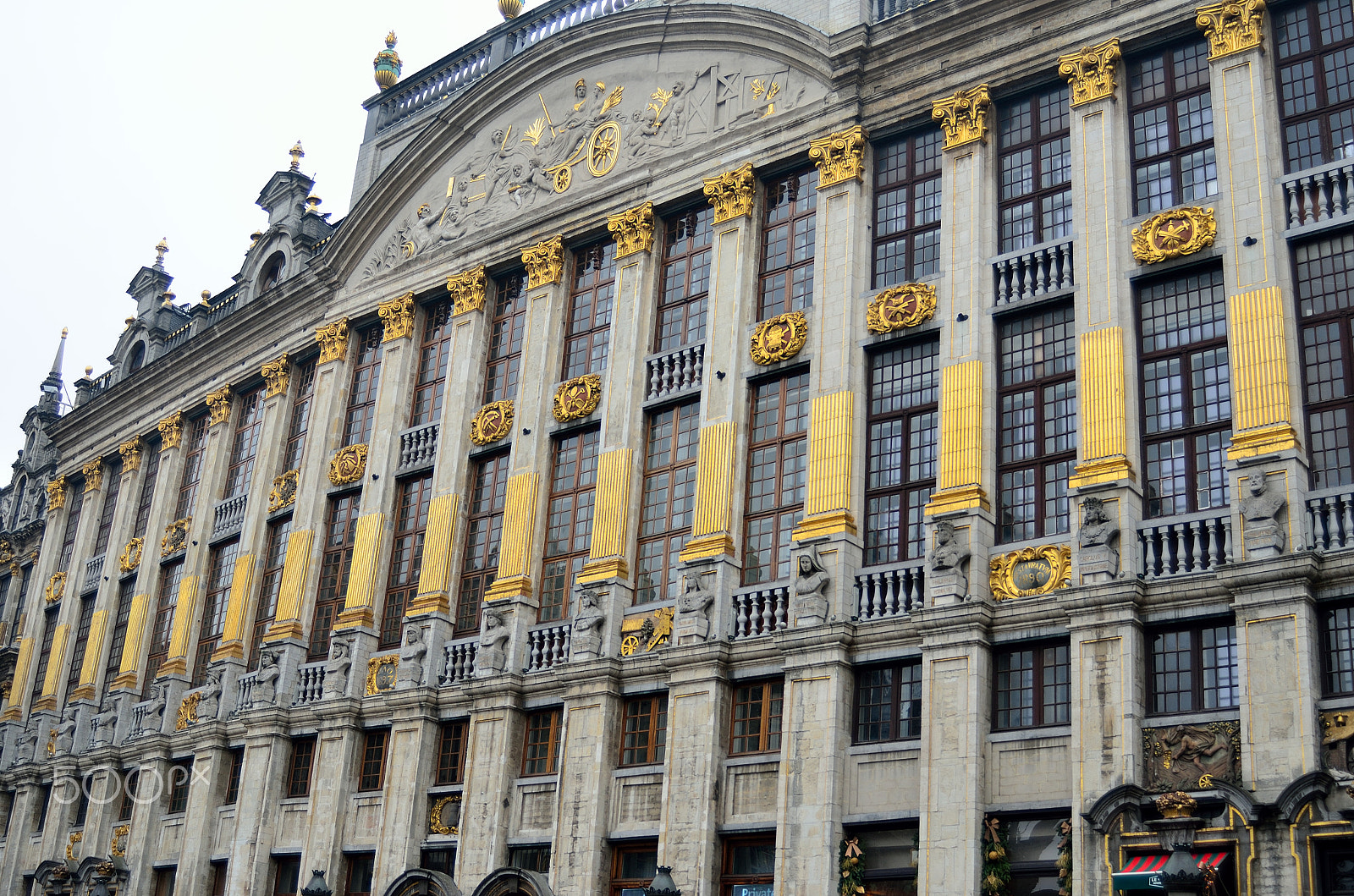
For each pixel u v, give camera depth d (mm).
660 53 32594
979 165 26359
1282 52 23984
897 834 23328
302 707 33125
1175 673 21391
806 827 23781
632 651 27797
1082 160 25047
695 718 25812
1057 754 21953
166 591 41344
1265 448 21344
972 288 25469
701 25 31672
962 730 22547
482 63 38125
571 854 26672
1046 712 22438
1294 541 20562
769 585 26094
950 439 24672
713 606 26484
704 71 31469
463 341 34062
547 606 30172
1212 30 24234
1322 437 21484
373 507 34188
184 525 41094
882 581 25000
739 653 25906
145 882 36281
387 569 33688
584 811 26766
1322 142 23062
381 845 29812
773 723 25453
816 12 30297
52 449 54969
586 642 27953
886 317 26406
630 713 27516
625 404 29828
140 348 48562
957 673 22906
